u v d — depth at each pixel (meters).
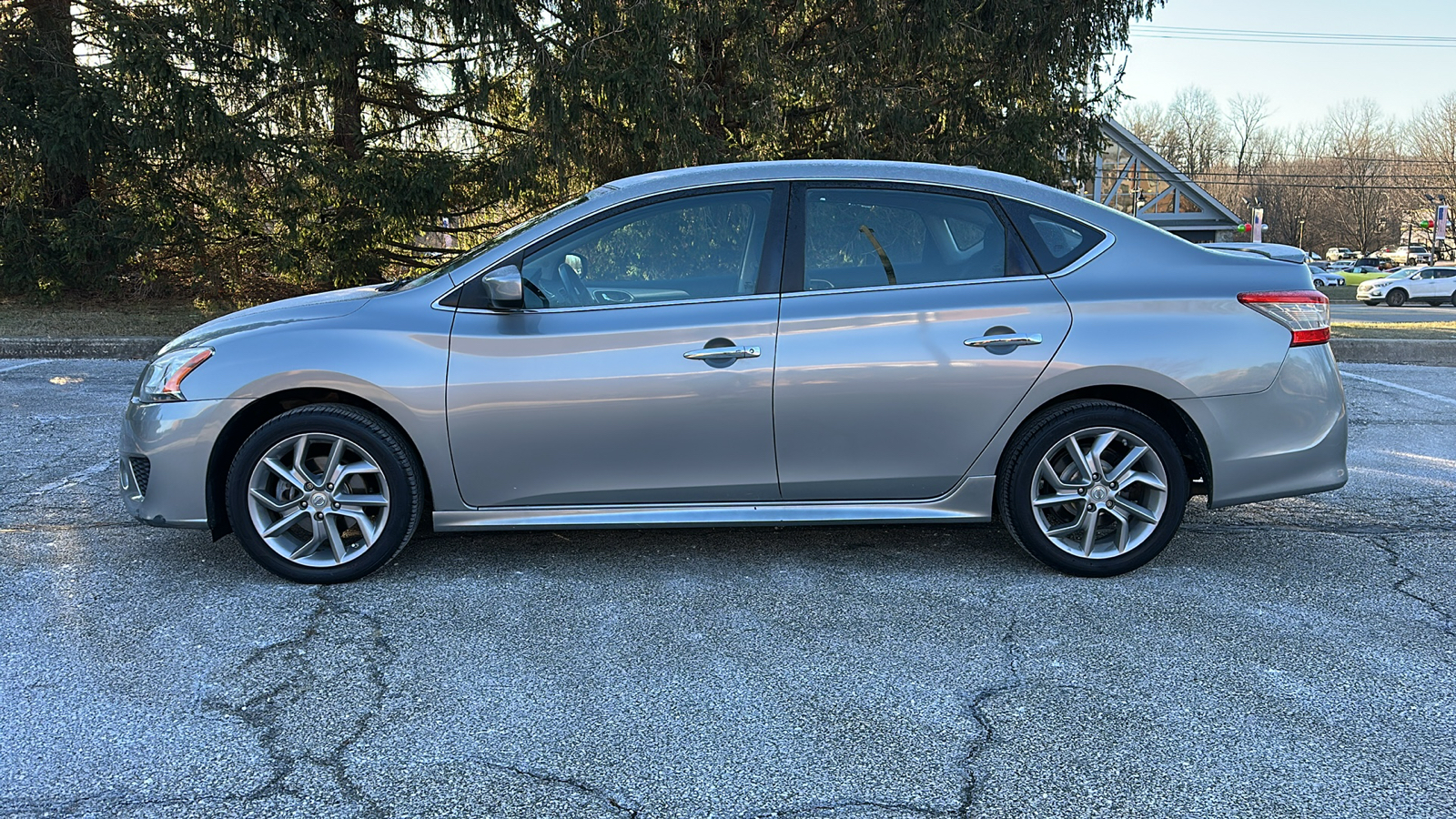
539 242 3.77
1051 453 3.79
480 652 3.18
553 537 4.37
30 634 3.26
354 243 13.20
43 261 13.07
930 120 13.13
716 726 2.71
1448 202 75.94
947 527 4.54
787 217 3.80
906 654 3.18
